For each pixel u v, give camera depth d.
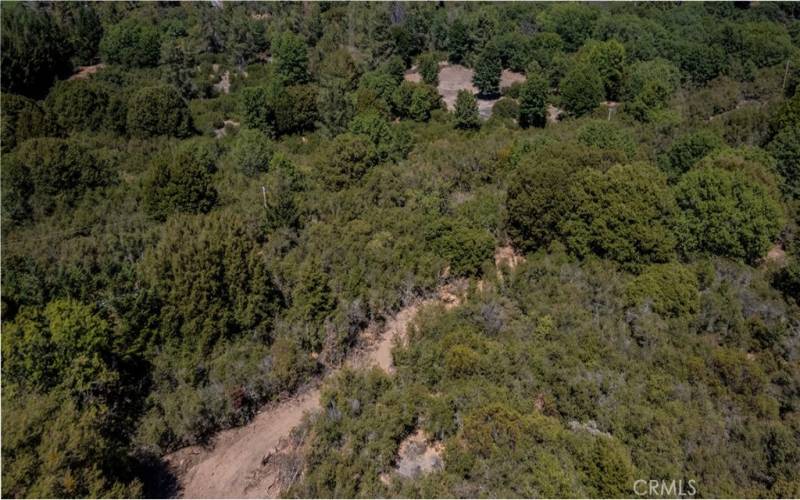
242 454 31.19
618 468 25.81
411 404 30.77
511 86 98.25
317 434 29.81
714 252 44.44
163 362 34.25
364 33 111.75
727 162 49.09
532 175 45.91
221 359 34.75
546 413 30.91
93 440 25.19
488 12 120.44
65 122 70.69
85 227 49.53
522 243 47.25
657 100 75.88
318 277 37.75
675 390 31.59
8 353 29.11
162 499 28.59
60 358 29.73
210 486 29.39
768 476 27.52
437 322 37.62
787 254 46.19
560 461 26.88
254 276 37.59
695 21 115.81
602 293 39.25
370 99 81.56
